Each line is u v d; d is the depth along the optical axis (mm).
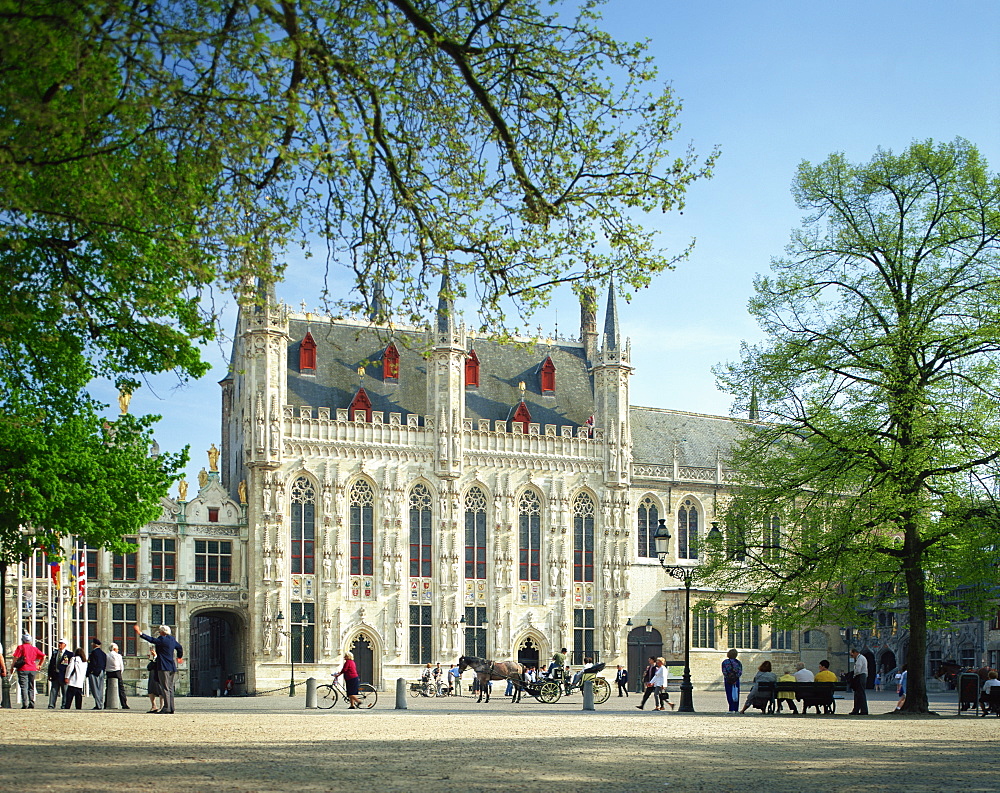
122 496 45875
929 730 34188
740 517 49969
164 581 82500
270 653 82938
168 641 40688
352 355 92000
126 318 30344
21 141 20969
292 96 22594
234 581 84562
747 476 50062
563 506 94062
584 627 94250
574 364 101688
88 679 48281
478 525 91750
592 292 26875
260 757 22141
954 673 86688
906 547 46500
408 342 27844
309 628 85125
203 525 84125
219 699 71000
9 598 66875
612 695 79625
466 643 89938
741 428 50750
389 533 87750
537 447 93812
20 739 25172
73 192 24688
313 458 86312
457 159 25781
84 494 43375
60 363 36562
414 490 89688
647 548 98250
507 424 94688
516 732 31219
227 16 21250
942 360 45875
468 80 22672
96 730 29078
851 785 19203
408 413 91375
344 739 27438
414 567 88812
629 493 97000
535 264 26359
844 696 73188
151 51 20750
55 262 31500
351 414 88375
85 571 63188
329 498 86375
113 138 25531
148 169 23547
